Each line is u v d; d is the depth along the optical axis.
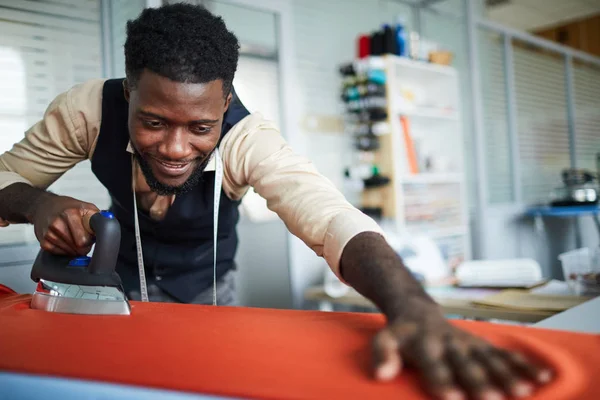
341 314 0.74
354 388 0.45
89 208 0.87
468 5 3.57
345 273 0.71
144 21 0.79
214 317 0.73
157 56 0.76
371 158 2.93
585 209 3.51
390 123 2.84
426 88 3.44
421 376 0.45
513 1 4.98
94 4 2.04
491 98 3.95
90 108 1.10
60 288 0.80
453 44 3.77
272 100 2.74
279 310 0.78
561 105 4.68
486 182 3.86
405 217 2.97
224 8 2.53
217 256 1.28
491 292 1.59
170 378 0.48
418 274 1.86
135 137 0.85
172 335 0.63
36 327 0.67
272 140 1.01
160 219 1.19
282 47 2.77
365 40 3.00
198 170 0.94
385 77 2.85
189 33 0.77
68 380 0.49
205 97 0.80
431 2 3.56
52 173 1.17
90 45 2.03
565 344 0.55
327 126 2.98
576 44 5.60
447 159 3.34
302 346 0.57
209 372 0.49
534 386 0.43
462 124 3.71
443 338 0.47
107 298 0.76
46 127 1.12
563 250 4.50
